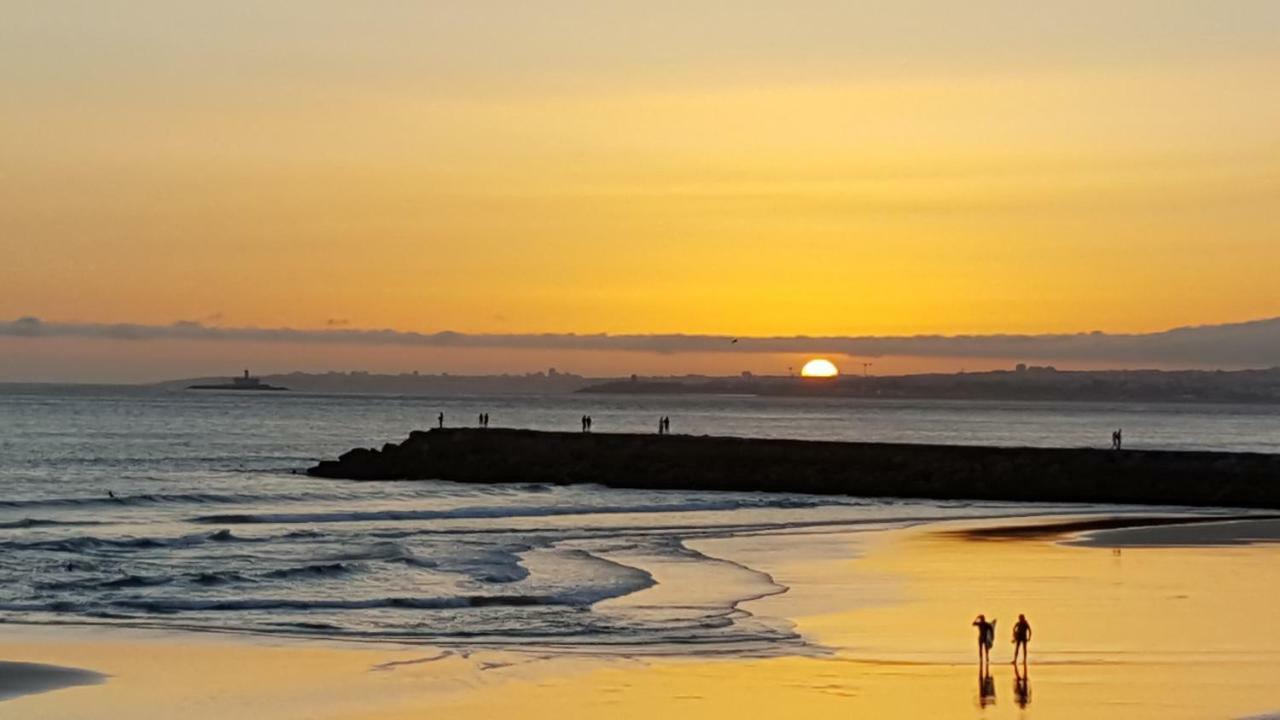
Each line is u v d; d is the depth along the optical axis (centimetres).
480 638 3241
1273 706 2489
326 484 8519
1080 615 3469
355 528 5959
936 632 3269
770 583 4100
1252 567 4422
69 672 2839
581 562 4641
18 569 4419
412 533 5722
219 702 2611
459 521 6338
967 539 5366
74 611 3662
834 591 3931
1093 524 6034
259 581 4178
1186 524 6012
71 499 7200
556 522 6281
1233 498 7406
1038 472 7806
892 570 4381
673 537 5553
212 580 4181
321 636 3272
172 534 5628
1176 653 2977
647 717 2483
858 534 5606
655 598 3825
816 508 7144
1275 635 3180
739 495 7831
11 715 2512
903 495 7894
